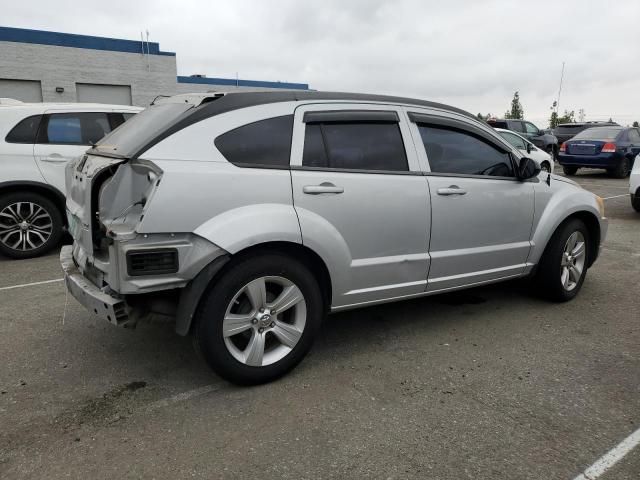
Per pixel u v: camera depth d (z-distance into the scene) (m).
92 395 3.21
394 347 3.92
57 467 2.54
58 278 5.72
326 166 3.44
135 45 22.67
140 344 3.96
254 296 3.17
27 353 3.80
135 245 2.83
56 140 6.69
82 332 4.18
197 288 2.97
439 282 4.03
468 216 4.07
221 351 3.11
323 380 3.41
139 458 2.61
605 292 5.24
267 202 3.15
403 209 3.70
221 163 3.07
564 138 21.47
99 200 3.05
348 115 3.59
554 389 3.29
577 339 4.08
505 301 4.97
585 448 2.69
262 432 2.83
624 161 15.95
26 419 2.94
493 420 2.95
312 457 2.62
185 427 2.87
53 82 21.12
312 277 3.37
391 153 3.74
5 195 6.42
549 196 4.68
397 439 2.77
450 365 3.63
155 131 3.12
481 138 4.28
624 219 9.49
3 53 20.03
